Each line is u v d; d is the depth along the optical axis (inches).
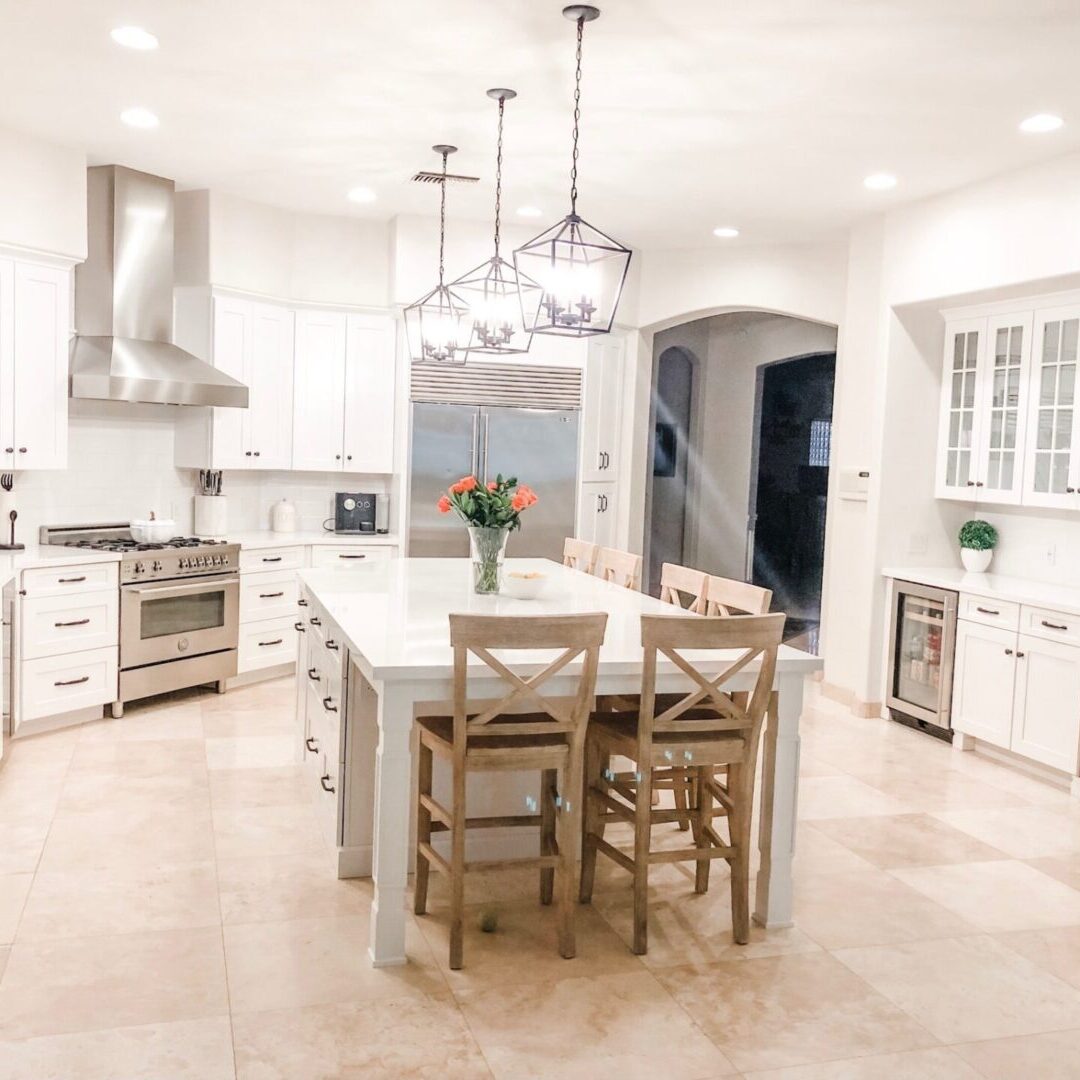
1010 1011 111.2
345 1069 96.8
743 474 354.6
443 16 137.5
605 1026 105.7
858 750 208.7
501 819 128.6
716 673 125.6
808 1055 101.7
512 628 113.1
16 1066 95.5
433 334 194.2
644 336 292.7
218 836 153.2
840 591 246.5
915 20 132.6
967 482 224.8
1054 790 187.0
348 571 193.0
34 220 196.5
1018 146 180.2
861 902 138.0
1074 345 196.2
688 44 143.1
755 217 241.4
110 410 236.8
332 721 145.8
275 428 257.6
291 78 162.6
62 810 161.3
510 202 237.6
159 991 109.5
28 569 192.1
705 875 139.3
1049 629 187.9
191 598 225.8
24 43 150.6
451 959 116.5
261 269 249.8
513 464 273.7
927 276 216.8
